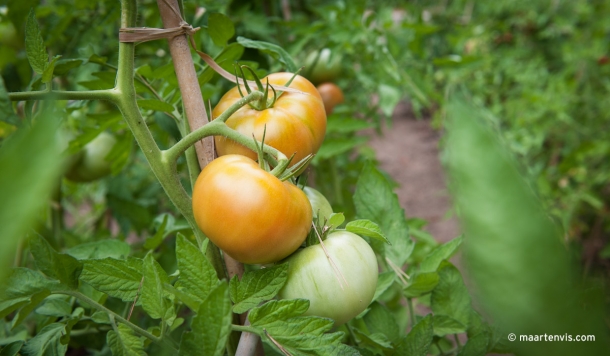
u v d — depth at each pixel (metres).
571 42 1.87
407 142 2.24
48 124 0.15
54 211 0.86
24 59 0.82
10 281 0.37
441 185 1.88
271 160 0.38
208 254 0.42
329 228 0.39
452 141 0.13
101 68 0.73
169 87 0.57
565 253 0.14
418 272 0.47
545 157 1.59
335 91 0.92
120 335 0.39
